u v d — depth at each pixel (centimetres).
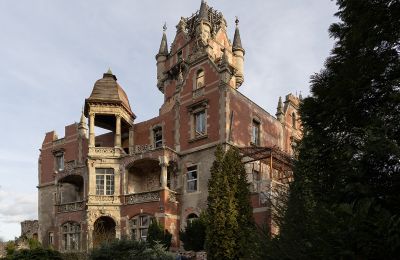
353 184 618
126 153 3434
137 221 2934
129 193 3072
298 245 1002
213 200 2016
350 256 689
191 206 2867
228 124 2838
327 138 849
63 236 3259
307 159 907
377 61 813
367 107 824
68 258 2477
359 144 715
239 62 4228
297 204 1127
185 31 4184
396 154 595
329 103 854
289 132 3656
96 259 1919
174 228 2844
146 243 2084
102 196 3055
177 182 2994
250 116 3102
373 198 604
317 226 862
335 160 811
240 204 2006
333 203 715
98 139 3841
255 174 3006
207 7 4284
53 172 4172
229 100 2892
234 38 4316
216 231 1948
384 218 601
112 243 1980
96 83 3428
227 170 2064
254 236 1384
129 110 3466
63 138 4206
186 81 3192
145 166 3209
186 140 3044
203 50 3134
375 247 648
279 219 1256
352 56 880
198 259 2216
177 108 3184
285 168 2775
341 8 903
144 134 3441
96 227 3062
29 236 4044
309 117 900
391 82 784
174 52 4184
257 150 2747
